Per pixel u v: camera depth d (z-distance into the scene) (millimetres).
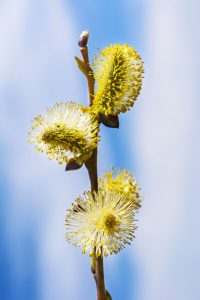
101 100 499
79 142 493
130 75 504
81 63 505
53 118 499
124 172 512
